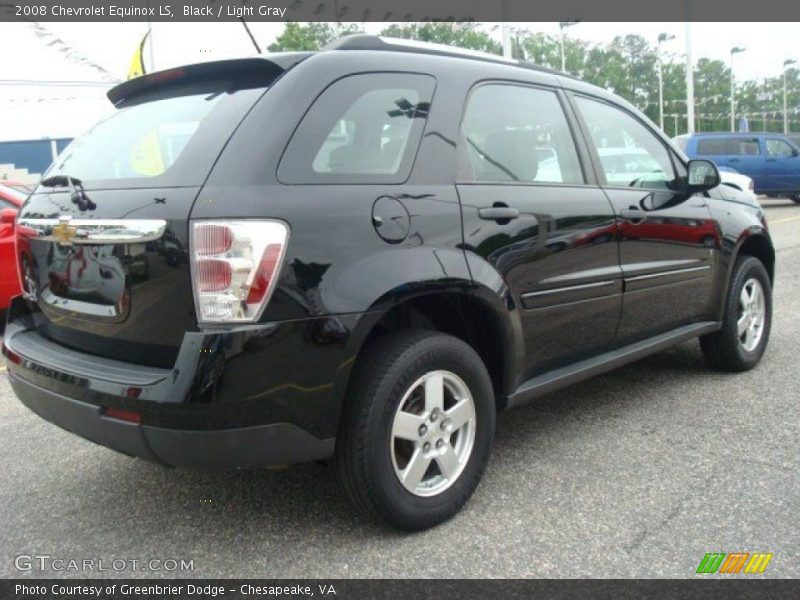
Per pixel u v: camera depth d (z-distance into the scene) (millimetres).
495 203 3115
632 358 3998
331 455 2650
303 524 2990
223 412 2373
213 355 2354
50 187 3082
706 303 4555
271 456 2494
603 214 3660
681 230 4219
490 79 3381
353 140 2758
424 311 3127
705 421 4043
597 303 3656
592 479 3346
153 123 2902
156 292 2502
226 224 2387
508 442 3822
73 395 2641
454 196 2969
